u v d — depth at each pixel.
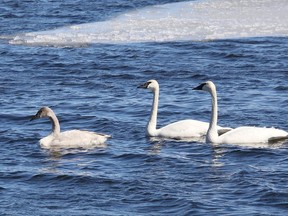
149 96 29.64
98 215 17.86
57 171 20.86
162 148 22.95
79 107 28.02
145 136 24.33
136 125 25.58
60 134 23.36
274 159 21.72
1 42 40.91
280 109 27.42
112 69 34.53
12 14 49.50
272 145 23.02
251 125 25.61
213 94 23.41
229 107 27.73
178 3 50.88
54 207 18.41
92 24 45.06
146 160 21.78
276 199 18.64
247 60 35.62
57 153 22.55
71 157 22.17
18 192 19.41
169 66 34.81
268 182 19.72
